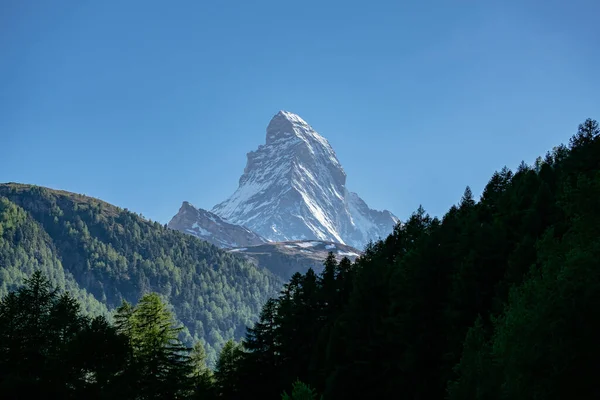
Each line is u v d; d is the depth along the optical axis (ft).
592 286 80.59
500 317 99.50
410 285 168.76
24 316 171.63
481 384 87.71
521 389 82.53
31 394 151.02
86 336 179.63
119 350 185.37
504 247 166.09
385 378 169.99
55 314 179.93
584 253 84.69
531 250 147.74
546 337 82.07
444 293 164.76
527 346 83.20
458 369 96.43
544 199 192.95
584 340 78.79
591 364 77.92
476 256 163.22
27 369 159.94
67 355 173.27
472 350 94.94
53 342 176.86
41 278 181.98
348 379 169.37
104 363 181.57
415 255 174.60
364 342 180.45
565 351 79.25
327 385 169.68
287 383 205.77
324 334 201.46
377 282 191.11
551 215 187.62
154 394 186.70
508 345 86.94
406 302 170.09
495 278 160.45
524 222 183.73
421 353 157.48
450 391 93.15
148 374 191.01
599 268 82.74
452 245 193.06
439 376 152.15
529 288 92.53
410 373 159.02
